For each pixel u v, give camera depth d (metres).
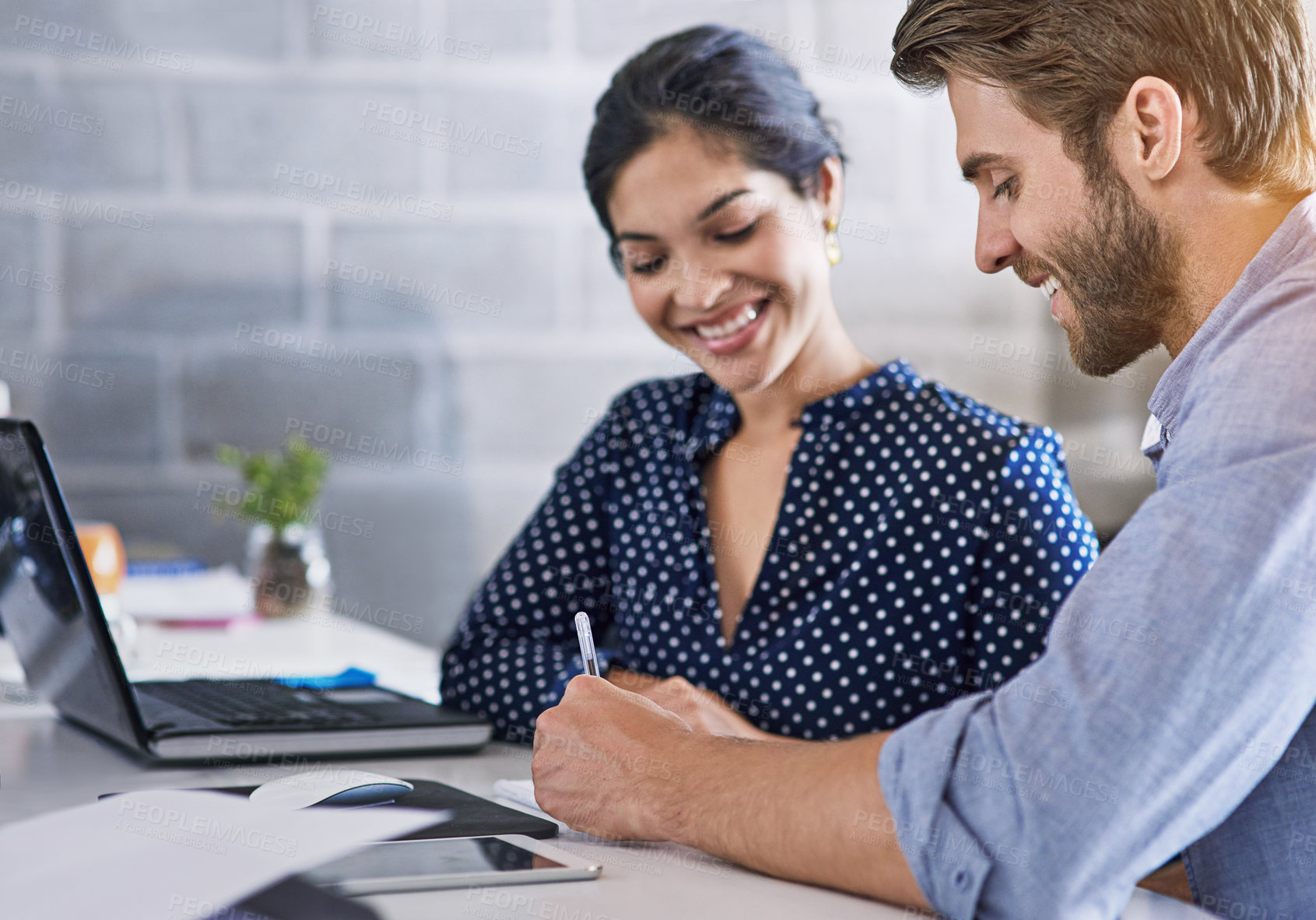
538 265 2.62
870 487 1.19
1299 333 0.65
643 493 1.33
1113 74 0.74
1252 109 0.73
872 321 2.65
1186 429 0.67
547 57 2.60
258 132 2.52
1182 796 0.61
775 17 2.61
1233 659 0.61
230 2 2.50
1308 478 0.62
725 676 1.20
